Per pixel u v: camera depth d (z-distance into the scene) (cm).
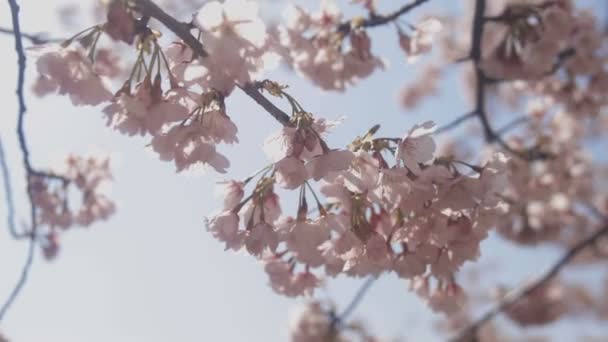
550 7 114
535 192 172
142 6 67
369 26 106
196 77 67
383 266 71
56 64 70
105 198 141
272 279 85
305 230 71
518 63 120
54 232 134
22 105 87
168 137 70
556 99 153
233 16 66
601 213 212
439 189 70
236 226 72
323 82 111
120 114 69
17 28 79
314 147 69
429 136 70
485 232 73
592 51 135
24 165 95
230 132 70
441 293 87
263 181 73
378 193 70
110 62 134
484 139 163
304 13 108
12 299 95
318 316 179
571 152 178
